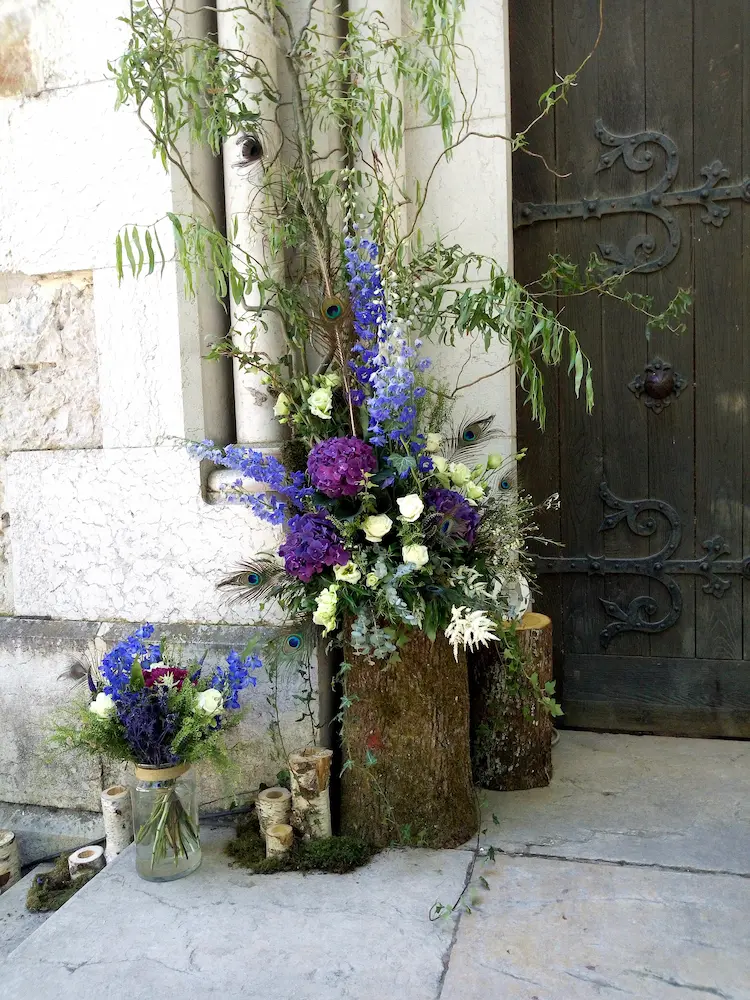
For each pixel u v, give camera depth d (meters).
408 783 2.04
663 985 1.52
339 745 2.30
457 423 2.46
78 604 2.46
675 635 2.71
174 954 1.68
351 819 2.09
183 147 2.25
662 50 2.49
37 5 2.30
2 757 2.52
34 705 2.46
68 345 2.45
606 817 2.16
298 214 2.20
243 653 2.22
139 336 2.32
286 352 2.33
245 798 2.30
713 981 1.52
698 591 2.67
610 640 2.76
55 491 2.45
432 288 2.13
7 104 2.36
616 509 2.70
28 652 2.45
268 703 2.25
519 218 2.62
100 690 2.06
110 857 2.24
